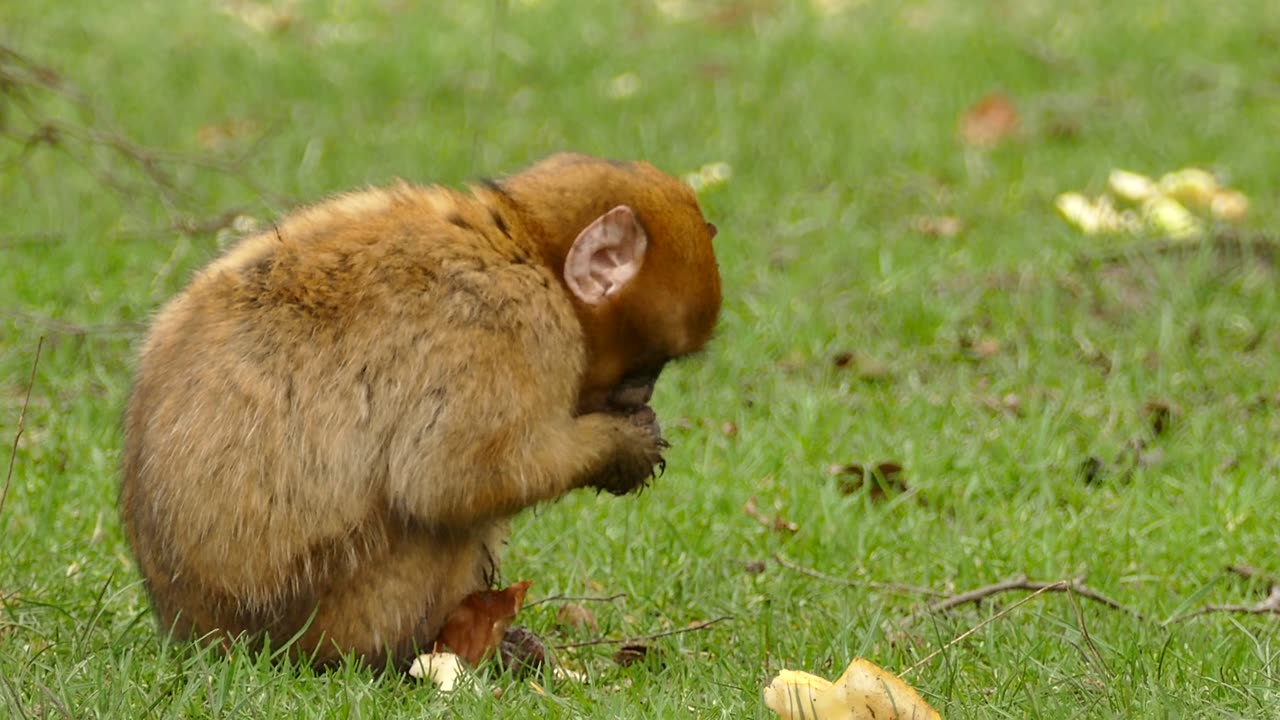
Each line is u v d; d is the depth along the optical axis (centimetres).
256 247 861
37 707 776
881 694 740
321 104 2216
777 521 1126
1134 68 2256
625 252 882
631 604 1008
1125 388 1334
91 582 995
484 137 2059
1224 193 1717
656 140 2017
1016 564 1055
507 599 888
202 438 834
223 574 835
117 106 2167
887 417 1305
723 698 810
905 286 1536
